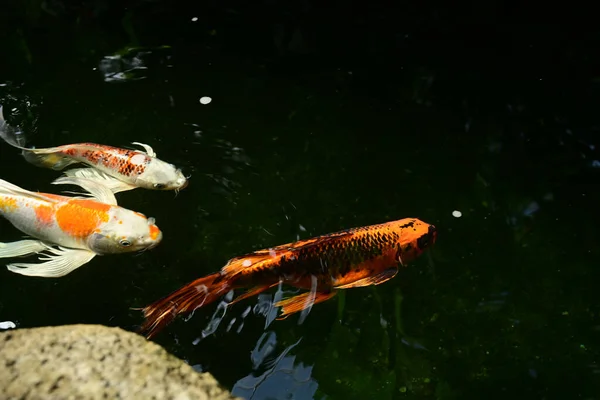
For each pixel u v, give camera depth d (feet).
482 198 7.30
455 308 6.70
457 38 8.59
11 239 6.86
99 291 6.63
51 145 7.43
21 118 7.60
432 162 7.55
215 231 6.98
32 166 7.28
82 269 6.73
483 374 6.43
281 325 6.52
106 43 8.38
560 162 7.57
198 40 8.49
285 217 7.09
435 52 8.46
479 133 7.78
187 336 6.40
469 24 8.73
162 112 7.77
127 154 7.14
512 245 7.03
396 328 6.60
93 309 6.53
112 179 7.20
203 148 7.52
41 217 6.73
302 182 7.34
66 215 6.70
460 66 8.33
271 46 8.48
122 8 8.76
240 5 8.87
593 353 6.51
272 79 8.16
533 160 7.58
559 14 8.77
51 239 6.78
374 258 6.39
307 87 8.11
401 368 6.43
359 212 7.15
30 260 6.79
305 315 6.59
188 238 6.93
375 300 6.73
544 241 7.06
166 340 6.37
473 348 6.54
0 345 5.47
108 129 7.59
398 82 8.20
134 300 6.59
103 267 6.75
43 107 7.72
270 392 6.24
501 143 7.71
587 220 7.18
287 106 7.92
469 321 6.64
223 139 7.59
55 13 8.66
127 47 8.36
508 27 8.69
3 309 6.51
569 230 7.13
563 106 7.98
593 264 6.93
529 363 6.48
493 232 7.10
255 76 8.18
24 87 7.88
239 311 6.51
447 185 7.38
